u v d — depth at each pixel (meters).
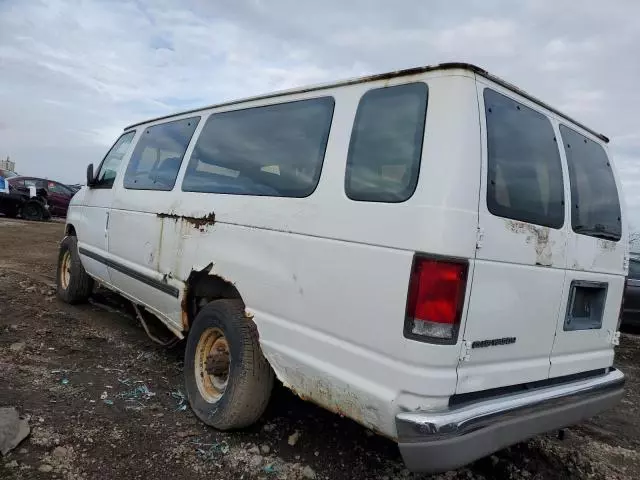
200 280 3.72
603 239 3.33
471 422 2.28
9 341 4.69
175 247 3.86
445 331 2.26
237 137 3.59
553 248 2.84
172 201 3.99
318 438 3.49
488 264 2.41
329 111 2.94
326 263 2.65
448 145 2.34
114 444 3.14
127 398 3.80
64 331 5.21
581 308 3.20
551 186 2.92
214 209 3.51
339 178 2.70
